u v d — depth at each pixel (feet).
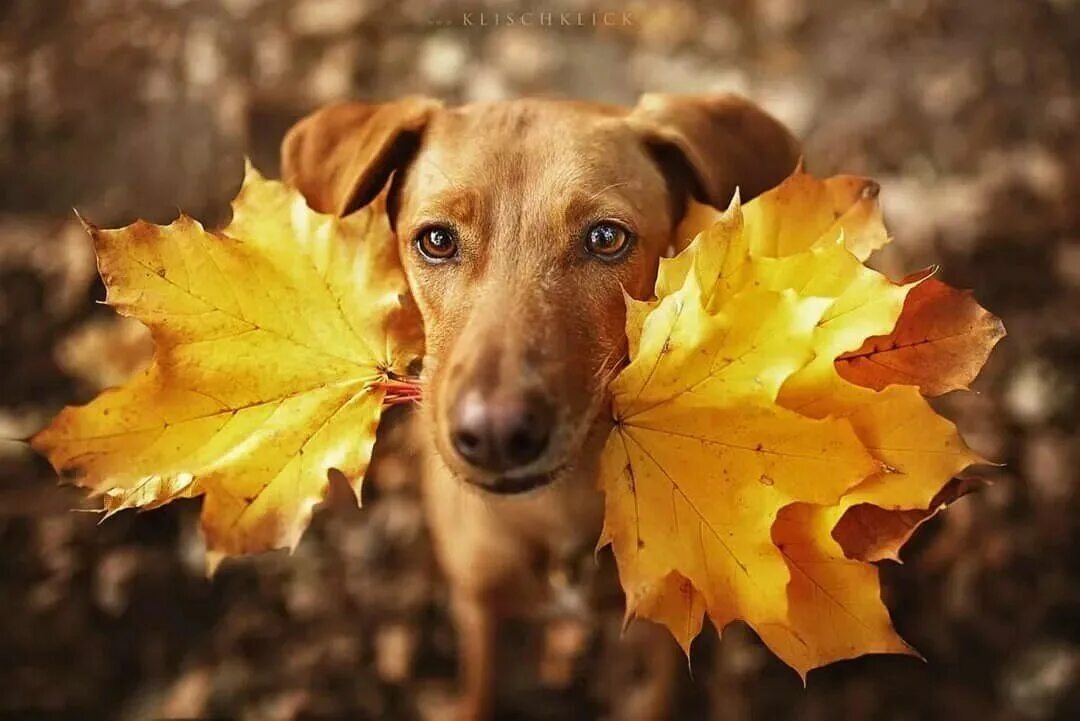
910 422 0.90
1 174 2.30
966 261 2.21
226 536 0.89
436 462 1.31
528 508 1.36
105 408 0.88
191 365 0.92
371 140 1.25
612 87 2.50
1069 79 2.50
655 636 1.64
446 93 2.47
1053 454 1.98
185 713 1.82
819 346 0.90
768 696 1.82
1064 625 1.88
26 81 2.39
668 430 0.90
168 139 2.33
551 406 0.99
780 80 2.50
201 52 2.44
